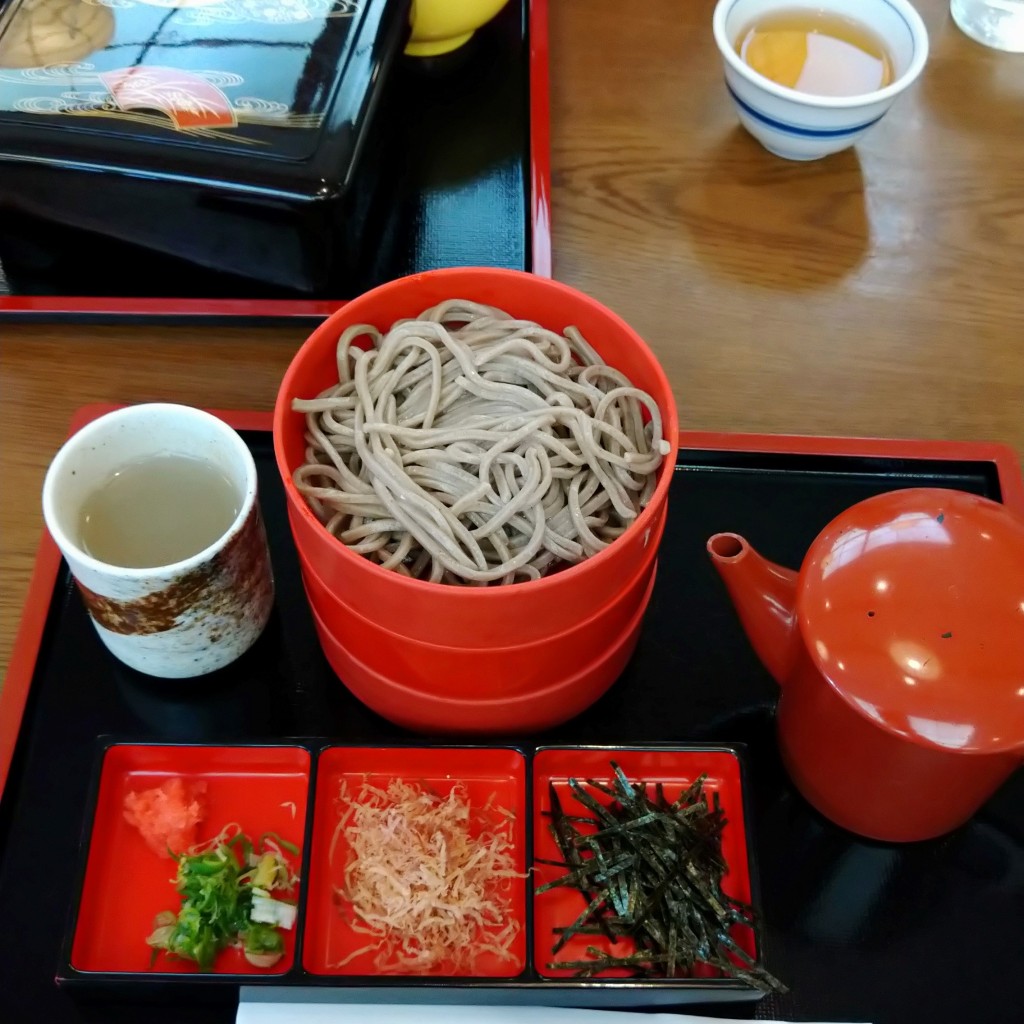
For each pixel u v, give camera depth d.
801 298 0.57
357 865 0.42
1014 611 0.37
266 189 0.49
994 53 0.65
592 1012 0.40
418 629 0.39
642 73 0.64
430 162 0.60
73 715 0.46
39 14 0.54
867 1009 0.41
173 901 0.42
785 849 0.44
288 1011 0.39
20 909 0.42
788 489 0.51
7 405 0.52
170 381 0.54
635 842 0.42
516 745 0.43
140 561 0.43
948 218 0.60
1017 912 0.43
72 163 0.49
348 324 0.44
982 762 0.37
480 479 0.41
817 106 0.55
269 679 0.47
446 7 0.59
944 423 0.54
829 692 0.38
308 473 0.42
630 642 0.45
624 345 0.44
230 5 0.54
